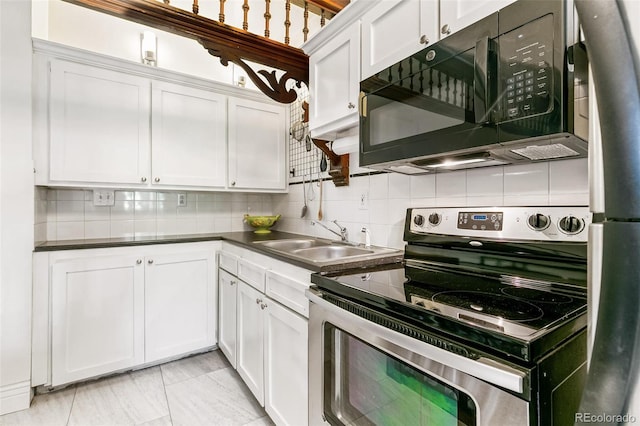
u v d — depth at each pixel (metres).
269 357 1.56
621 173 0.34
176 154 2.34
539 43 0.78
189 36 1.61
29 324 1.75
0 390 1.67
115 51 2.47
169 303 2.21
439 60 1.01
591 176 0.38
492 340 0.62
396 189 1.68
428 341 0.73
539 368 0.58
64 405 1.75
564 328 0.66
